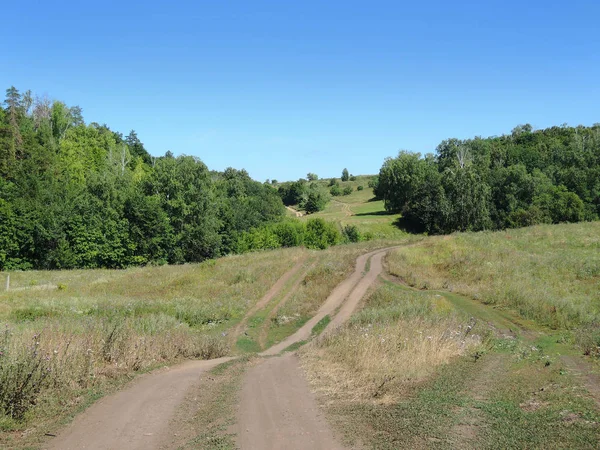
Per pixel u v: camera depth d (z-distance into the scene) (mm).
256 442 6699
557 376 10508
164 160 65875
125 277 39000
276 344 21547
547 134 134125
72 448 6789
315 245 72500
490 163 107938
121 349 12930
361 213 113125
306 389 9906
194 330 22703
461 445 6227
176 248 61781
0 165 62125
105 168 70438
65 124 86125
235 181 100438
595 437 6375
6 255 52125
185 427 7691
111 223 56875
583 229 52938
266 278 35906
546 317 21391
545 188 83562
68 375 10031
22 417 7898
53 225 53594
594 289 27891
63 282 37469
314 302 29547
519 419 7305
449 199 83250
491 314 22969
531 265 35062
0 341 10539
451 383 9820
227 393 9898
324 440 6668
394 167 109188
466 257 39406
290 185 148500
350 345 13797
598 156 95312
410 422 7188
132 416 8297
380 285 32438
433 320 18516
